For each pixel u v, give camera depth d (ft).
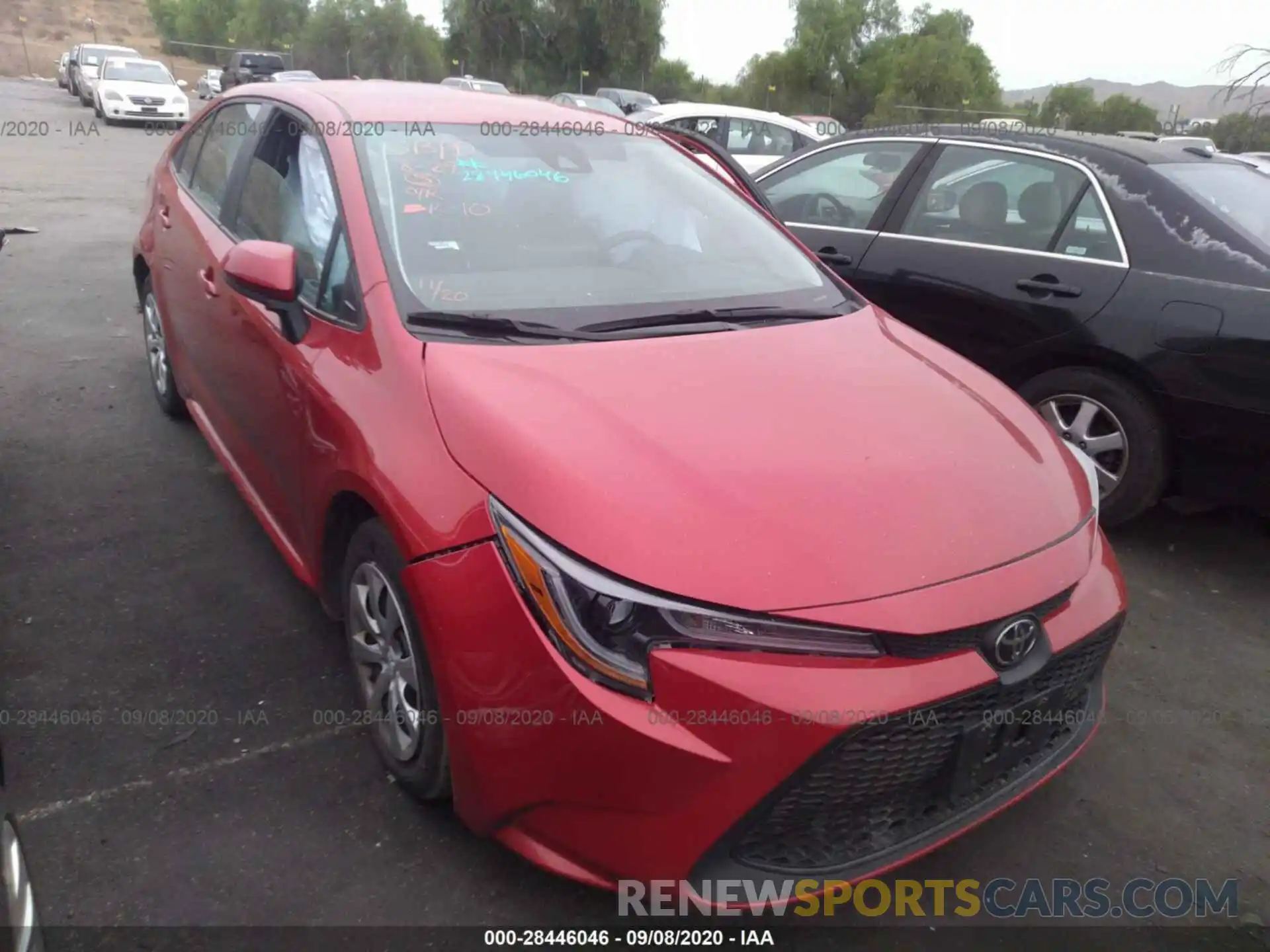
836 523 6.82
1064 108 159.74
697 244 10.78
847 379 8.73
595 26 160.56
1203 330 12.65
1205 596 12.94
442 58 171.83
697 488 6.88
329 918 7.24
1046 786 9.30
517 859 7.82
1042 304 14.10
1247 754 9.93
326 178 9.78
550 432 7.16
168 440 15.24
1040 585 7.00
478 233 9.60
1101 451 13.84
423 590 7.00
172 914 7.17
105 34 259.60
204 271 11.78
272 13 199.72
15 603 10.76
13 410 16.06
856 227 16.62
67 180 42.65
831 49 181.78
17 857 5.38
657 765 6.23
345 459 8.00
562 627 6.38
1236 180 14.89
